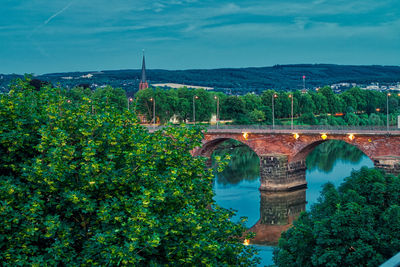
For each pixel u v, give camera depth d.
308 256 36.12
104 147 29.12
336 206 36.25
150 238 23.77
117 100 170.62
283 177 104.81
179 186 29.84
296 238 36.47
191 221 26.44
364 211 35.53
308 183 110.62
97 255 24.48
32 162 26.81
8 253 23.05
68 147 25.83
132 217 24.48
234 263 30.69
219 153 163.38
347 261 33.78
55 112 28.34
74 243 26.67
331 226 34.75
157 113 175.75
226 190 106.19
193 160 32.78
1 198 24.22
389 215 35.72
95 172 25.95
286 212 89.50
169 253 25.64
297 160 108.12
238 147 177.12
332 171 123.69
